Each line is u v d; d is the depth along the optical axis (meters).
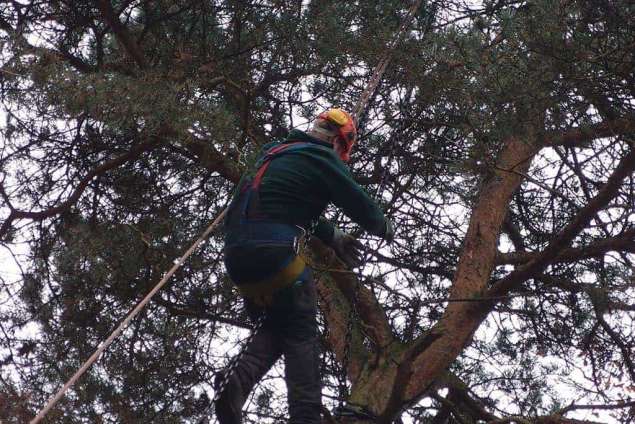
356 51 10.05
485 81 8.56
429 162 10.76
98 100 8.69
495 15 9.11
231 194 11.03
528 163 11.56
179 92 9.31
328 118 6.67
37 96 9.00
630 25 8.15
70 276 11.09
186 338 11.32
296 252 5.93
